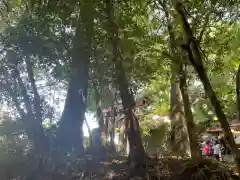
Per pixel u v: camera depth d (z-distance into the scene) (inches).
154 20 463.8
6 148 479.8
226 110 457.7
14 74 474.3
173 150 570.3
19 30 430.0
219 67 498.9
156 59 461.7
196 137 450.3
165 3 427.8
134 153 446.6
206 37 458.6
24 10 449.7
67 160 470.6
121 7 432.1
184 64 451.8
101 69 465.1
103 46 446.3
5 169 458.0
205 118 483.8
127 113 455.5
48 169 456.1
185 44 346.0
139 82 496.4
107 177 423.2
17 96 487.5
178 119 585.0
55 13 408.8
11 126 498.0
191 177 416.5
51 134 507.5
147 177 412.8
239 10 409.1
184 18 351.9
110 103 532.4
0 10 453.1
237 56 506.3
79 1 399.2
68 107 503.8
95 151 523.8
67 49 441.4
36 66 487.8
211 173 418.3
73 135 500.1
